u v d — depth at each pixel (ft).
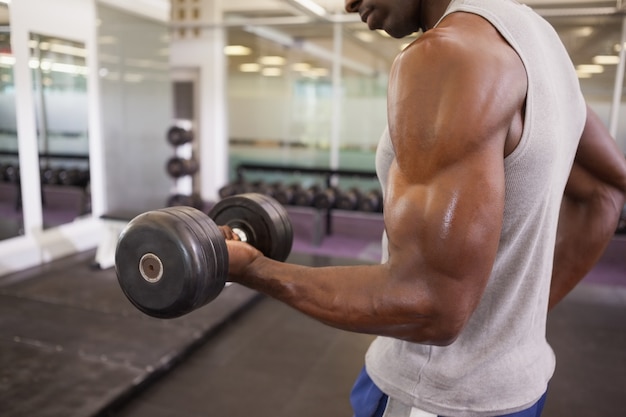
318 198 15.87
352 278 1.60
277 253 2.61
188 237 1.63
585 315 10.27
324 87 19.42
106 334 8.54
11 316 9.23
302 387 7.36
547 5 14.56
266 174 20.61
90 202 14.80
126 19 16.61
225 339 8.86
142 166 18.15
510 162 1.75
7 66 12.07
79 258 13.32
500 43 1.68
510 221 1.88
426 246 1.44
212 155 20.12
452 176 1.45
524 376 2.06
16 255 12.19
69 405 6.38
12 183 12.53
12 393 6.61
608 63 14.46
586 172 2.48
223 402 6.89
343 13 14.10
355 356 8.34
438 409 2.07
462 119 1.45
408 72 1.55
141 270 1.69
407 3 2.04
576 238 2.58
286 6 17.67
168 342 8.28
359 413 2.49
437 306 1.46
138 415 6.53
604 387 7.47
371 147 19.27
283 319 9.73
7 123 12.39
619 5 12.14
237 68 20.29
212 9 19.03
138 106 17.60
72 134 13.96
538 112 1.72
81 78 14.15
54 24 13.05
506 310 2.02
